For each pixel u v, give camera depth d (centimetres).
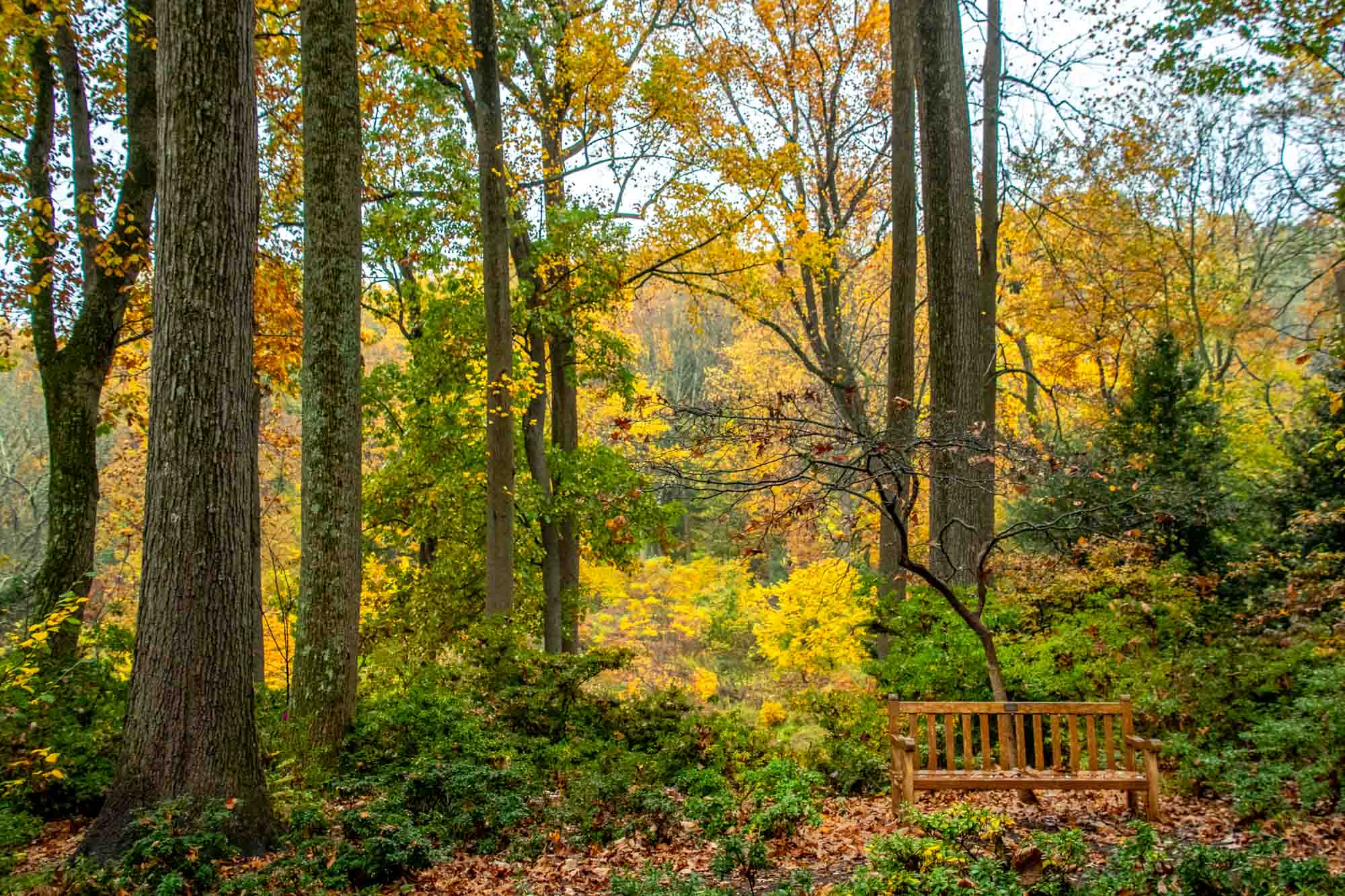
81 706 821
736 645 2389
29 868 579
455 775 645
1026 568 1123
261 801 591
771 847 548
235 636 587
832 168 2056
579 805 631
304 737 788
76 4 1095
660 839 596
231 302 595
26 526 2814
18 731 719
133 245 1057
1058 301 2008
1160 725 759
